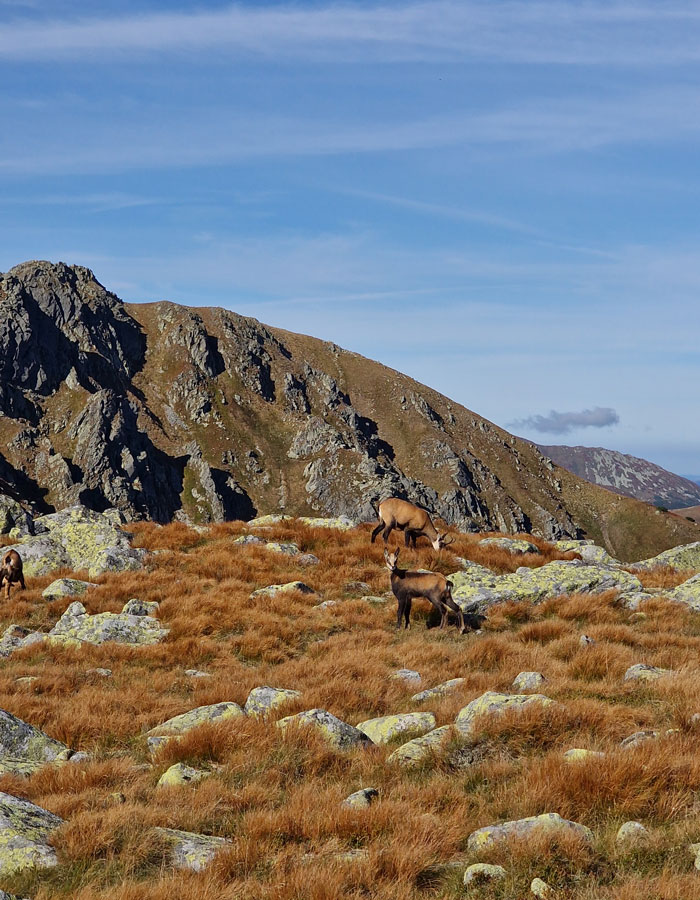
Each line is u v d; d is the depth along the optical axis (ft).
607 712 39.34
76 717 48.03
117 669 63.93
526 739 36.91
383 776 35.50
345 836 28.96
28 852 27.66
